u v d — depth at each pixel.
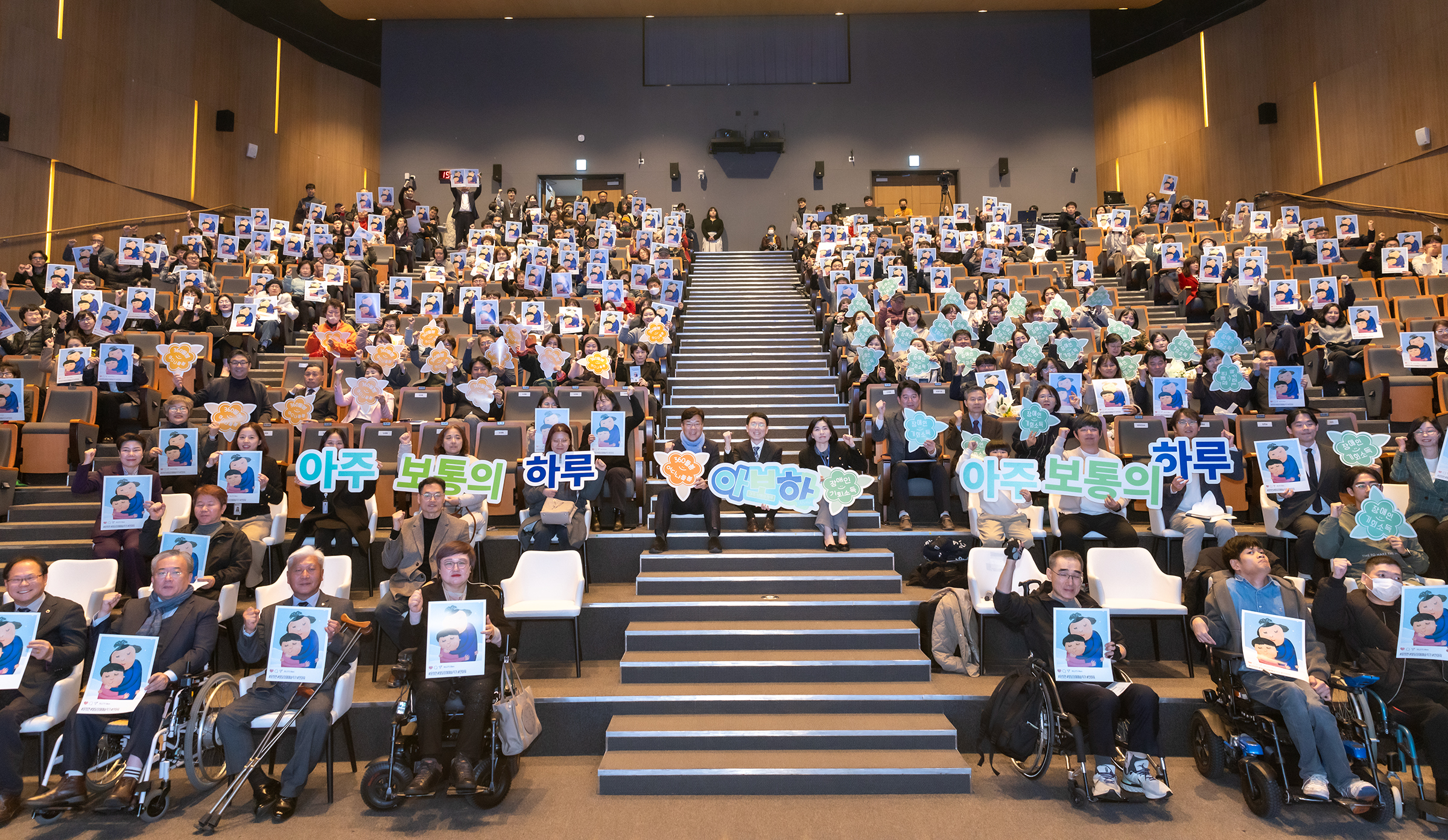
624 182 20.61
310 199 16.38
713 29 20.81
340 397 8.43
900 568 6.80
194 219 16.23
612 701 5.13
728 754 4.78
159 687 4.50
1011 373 9.02
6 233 12.73
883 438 7.62
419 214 16.48
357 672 5.68
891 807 4.46
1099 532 6.28
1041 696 4.68
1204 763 4.80
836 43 20.75
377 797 4.46
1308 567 6.07
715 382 10.57
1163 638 5.95
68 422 7.55
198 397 8.08
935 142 20.58
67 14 13.84
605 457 7.36
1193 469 6.39
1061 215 17.86
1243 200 17.66
